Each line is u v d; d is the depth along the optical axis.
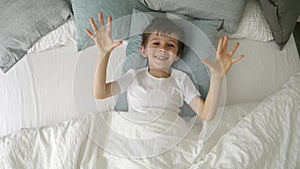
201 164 1.24
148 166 1.25
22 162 1.30
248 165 1.22
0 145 1.35
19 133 1.38
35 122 1.53
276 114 1.37
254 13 1.74
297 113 1.39
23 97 1.61
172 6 1.67
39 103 1.59
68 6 1.75
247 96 1.60
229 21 1.68
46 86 1.64
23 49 1.74
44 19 1.71
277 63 1.69
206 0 1.65
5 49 1.72
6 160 1.29
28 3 1.71
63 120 1.53
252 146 1.26
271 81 1.64
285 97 1.42
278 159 1.27
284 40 1.72
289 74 1.67
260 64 1.68
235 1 1.65
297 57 1.73
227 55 1.37
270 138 1.30
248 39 1.75
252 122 1.34
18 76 1.68
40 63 1.72
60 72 1.68
